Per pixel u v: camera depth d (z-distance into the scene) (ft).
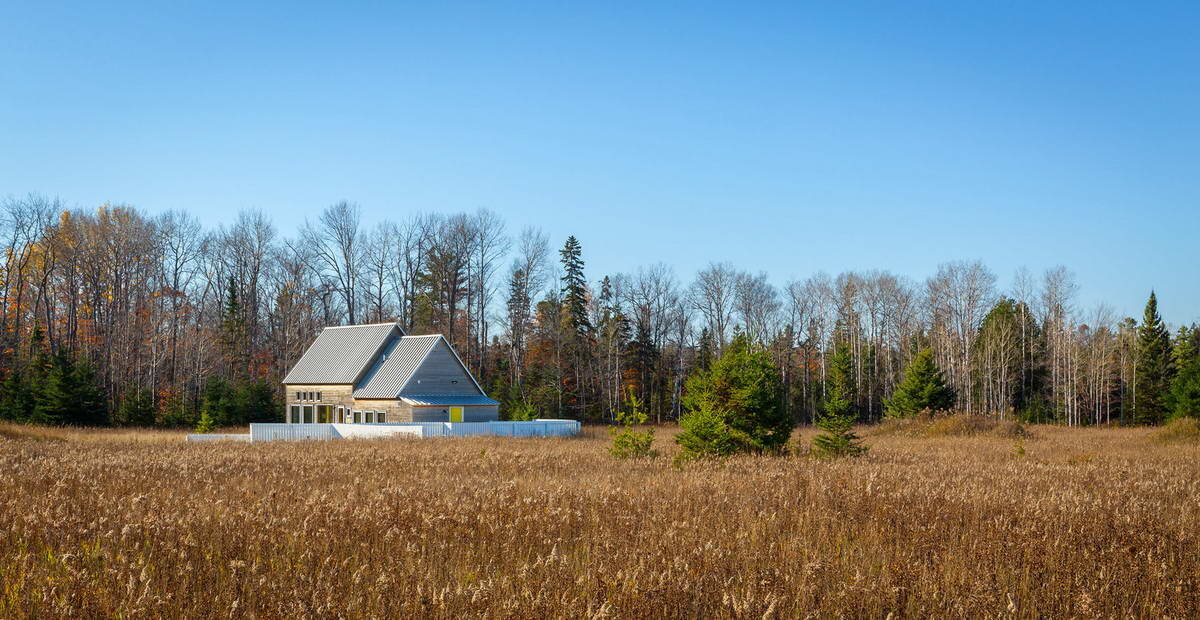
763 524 38.68
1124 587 28.84
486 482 54.39
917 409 190.19
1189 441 111.55
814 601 27.17
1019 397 264.52
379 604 25.41
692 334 261.24
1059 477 62.69
